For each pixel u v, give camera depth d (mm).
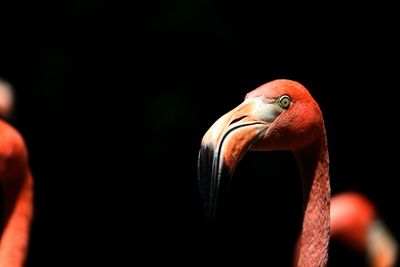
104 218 11406
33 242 11422
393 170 11258
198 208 11195
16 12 11086
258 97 4445
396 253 10102
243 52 11016
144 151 10969
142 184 11242
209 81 10938
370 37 11156
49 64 10930
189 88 10906
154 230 11344
